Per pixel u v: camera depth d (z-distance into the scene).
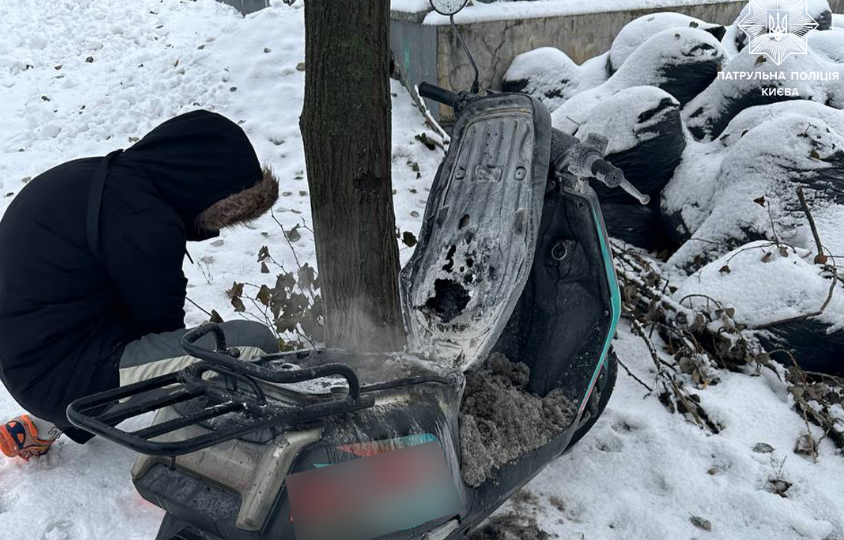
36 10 10.98
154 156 2.78
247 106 7.21
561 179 2.81
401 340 3.43
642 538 2.68
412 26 6.95
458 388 2.33
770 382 3.60
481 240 2.76
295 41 8.20
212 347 2.75
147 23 10.59
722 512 2.79
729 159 4.61
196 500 1.95
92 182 2.68
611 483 2.96
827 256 3.92
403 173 6.01
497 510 2.80
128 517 2.75
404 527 2.01
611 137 4.91
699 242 4.48
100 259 2.65
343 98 2.98
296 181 5.98
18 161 6.73
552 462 3.08
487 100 2.88
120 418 1.91
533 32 6.76
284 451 1.87
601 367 2.89
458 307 2.71
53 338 2.65
